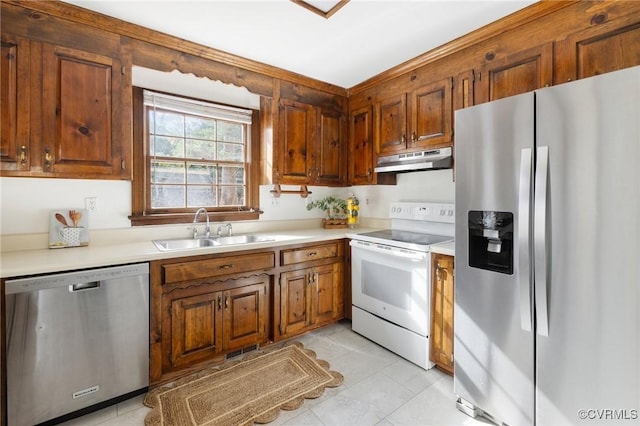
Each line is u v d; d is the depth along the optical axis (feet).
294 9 6.05
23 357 4.89
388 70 8.88
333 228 10.80
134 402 5.95
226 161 9.37
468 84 7.13
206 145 9.02
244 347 7.56
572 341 4.36
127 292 5.82
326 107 10.05
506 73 6.50
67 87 5.94
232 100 9.34
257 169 9.82
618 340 4.00
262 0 5.77
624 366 3.96
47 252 6.14
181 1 5.78
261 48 7.64
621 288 3.96
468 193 5.64
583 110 4.21
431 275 7.00
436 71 7.80
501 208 5.14
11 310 4.77
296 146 9.42
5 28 5.40
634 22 4.96
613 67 5.16
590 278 4.19
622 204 3.93
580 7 5.49
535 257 4.63
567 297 4.38
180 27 6.68
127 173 6.61
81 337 5.37
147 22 6.47
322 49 7.68
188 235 8.53
